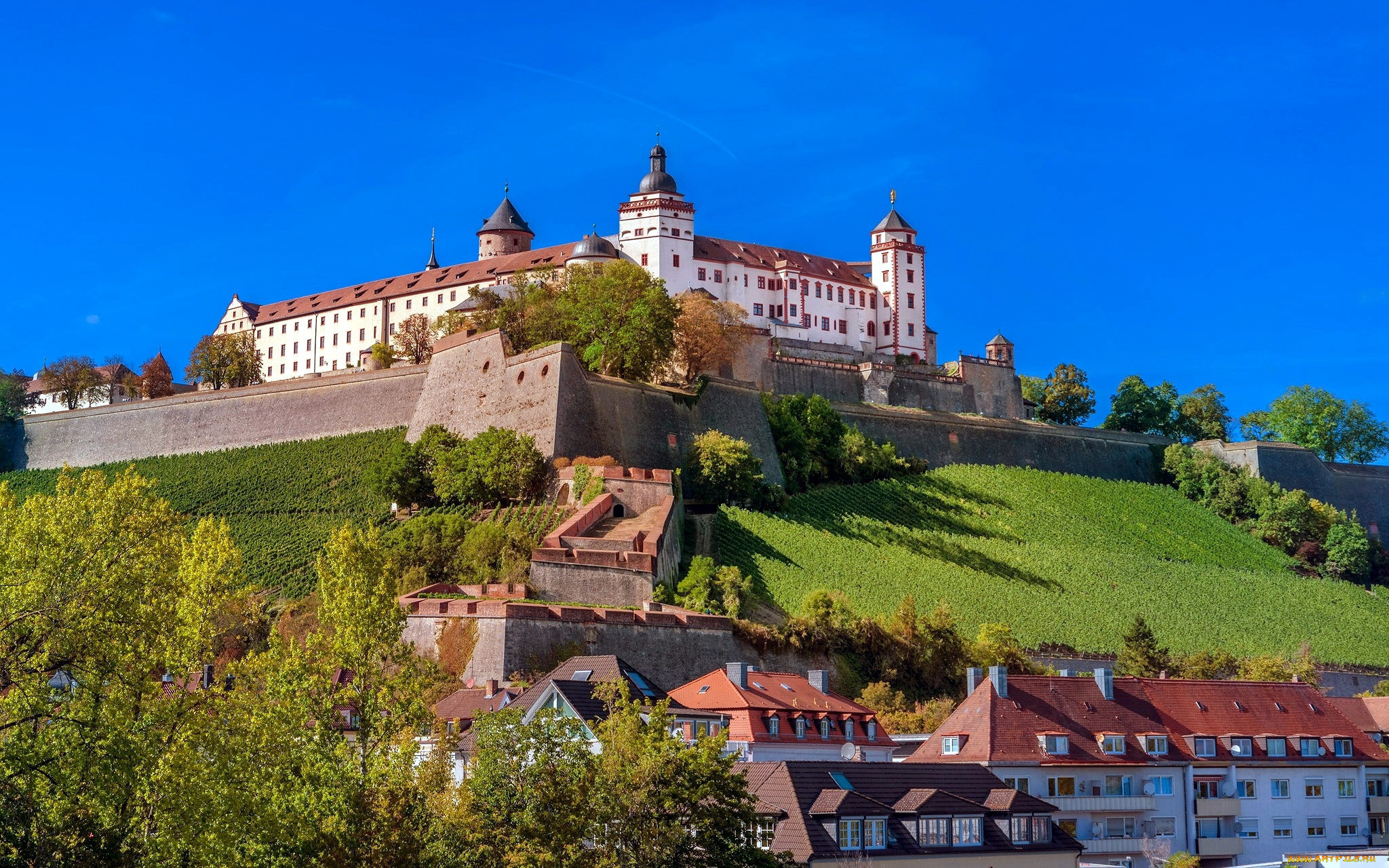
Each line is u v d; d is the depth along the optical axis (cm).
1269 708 9038
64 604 5153
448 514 13062
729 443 14662
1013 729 8000
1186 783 8338
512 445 13425
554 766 5428
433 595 10731
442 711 8538
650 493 13050
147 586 5509
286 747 5362
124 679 5172
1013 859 6481
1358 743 9069
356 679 5694
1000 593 14175
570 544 11812
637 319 15038
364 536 6150
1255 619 15100
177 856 5084
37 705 4994
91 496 5619
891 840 6191
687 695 8456
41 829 4872
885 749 8688
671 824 5334
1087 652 13175
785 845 5878
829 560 13788
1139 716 8544
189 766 5091
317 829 5128
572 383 14112
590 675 8188
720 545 13400
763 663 10925
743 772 5722
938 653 11631
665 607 10975
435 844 5219
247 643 10319
